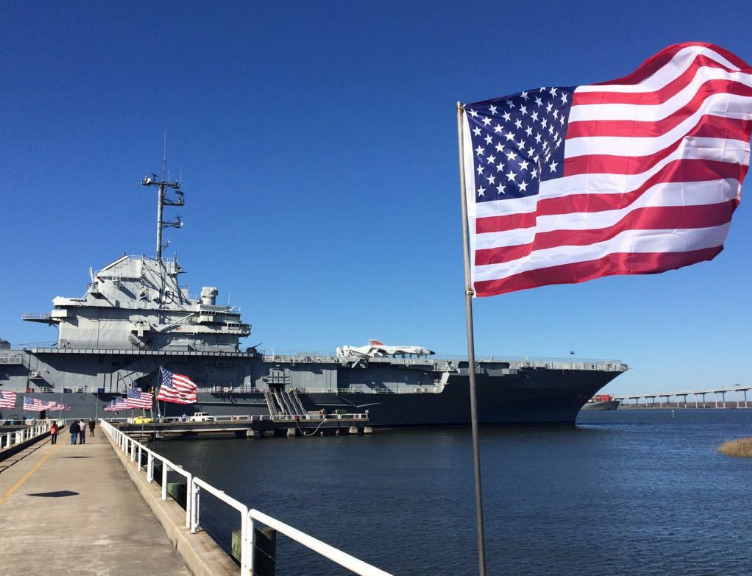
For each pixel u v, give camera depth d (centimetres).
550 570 1927
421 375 7175
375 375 7100
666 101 721
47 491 1728
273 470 3994
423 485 3441
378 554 2073
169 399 3794
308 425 6594
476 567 1942
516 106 767
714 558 2062
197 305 6588
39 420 5578
